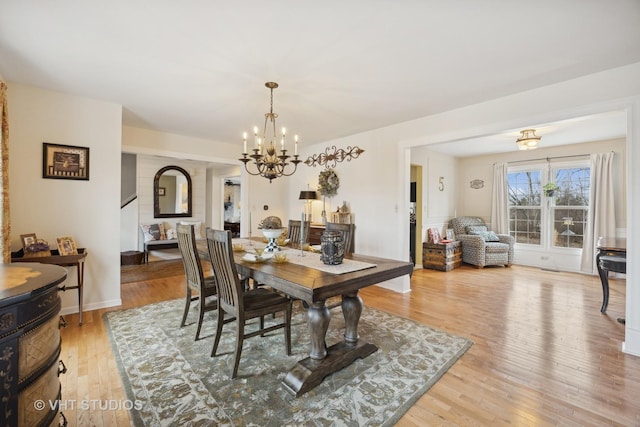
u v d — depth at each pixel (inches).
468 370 81.0
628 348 91.0
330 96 117.0
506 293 154.9
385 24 70.9
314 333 77.8
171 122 153.6
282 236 139.4
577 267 211.2
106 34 75.6
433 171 238.5
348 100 121.6
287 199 239.6
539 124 109.6
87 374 76.9
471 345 95.5
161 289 156.3
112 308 126.3
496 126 119.7
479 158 260.1
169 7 64.8
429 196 233.8
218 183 312.2
